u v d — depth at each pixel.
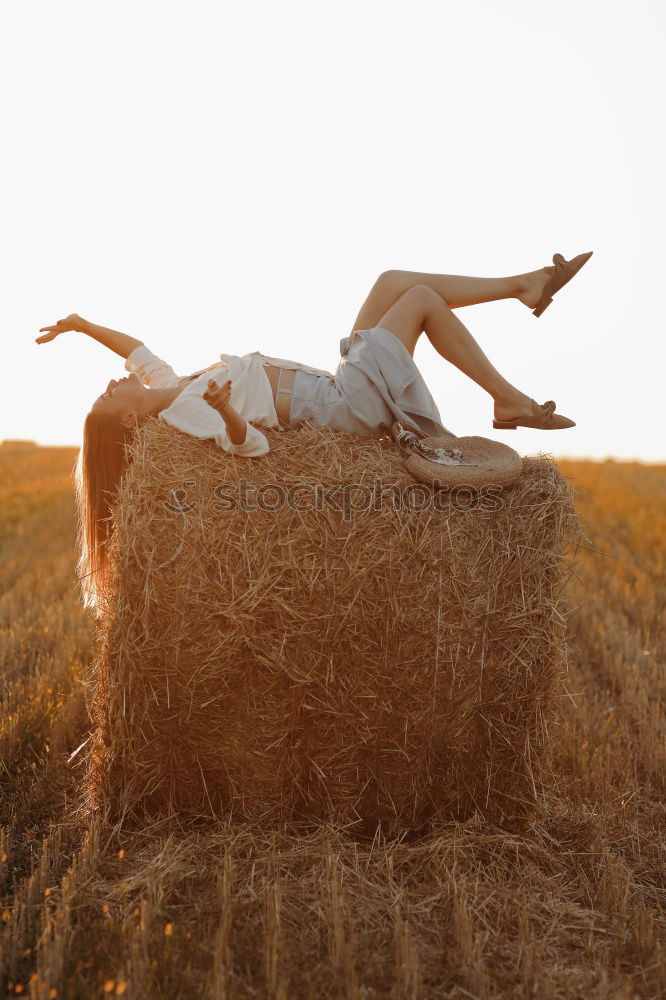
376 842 3.63
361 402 3.99
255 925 2.96
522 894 3.24
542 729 3.75
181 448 3.69
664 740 4.74
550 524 3.70
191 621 3.52
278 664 3.53
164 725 3.62
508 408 4.28
